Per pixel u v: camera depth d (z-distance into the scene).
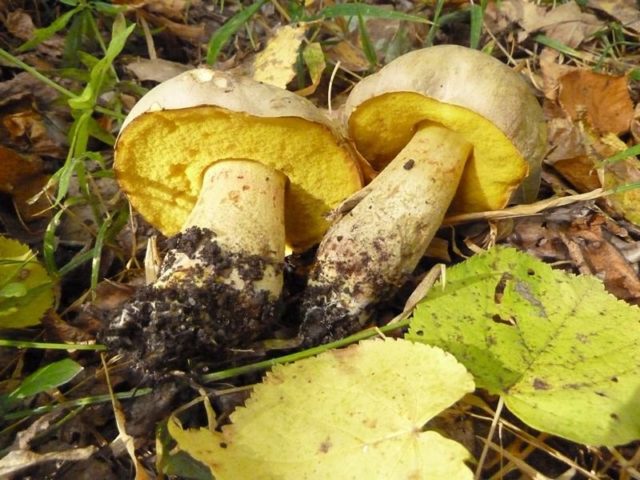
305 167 0.22
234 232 0.20
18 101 0.28
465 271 0.20
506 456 0.17
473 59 0.20
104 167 0.23
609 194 0.23
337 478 0.15
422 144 0.22
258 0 0.34
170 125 0.20
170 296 0.18
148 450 0.17
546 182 0.27
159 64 0.33
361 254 0.20
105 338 0.19
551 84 0.33
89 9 0.30
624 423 0.16
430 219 0.21
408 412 0.15
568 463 0.17
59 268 0.24
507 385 0.17
